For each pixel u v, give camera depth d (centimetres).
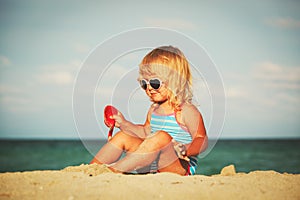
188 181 251
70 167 288
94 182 244
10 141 3634
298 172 1123
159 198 216
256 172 317
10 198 216
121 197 216
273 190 240
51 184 241
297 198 225
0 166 1391
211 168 1194
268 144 2808
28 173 272
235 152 1941
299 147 2388
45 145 2733
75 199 212
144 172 297
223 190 233
